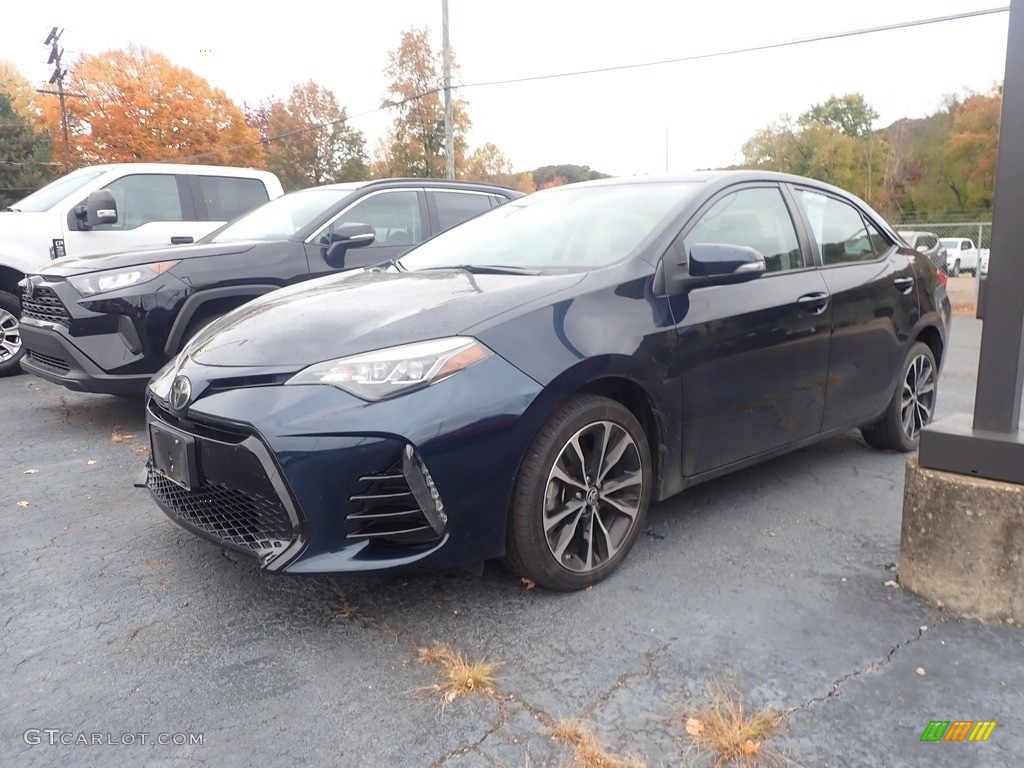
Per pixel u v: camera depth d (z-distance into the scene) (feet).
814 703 7.28
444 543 8.19
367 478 7.94
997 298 8.44
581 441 9.34
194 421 8.72
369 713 7.21
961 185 133.08
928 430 9.05
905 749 6.67
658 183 12.24
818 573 9.98
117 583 9.87
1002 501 8.48
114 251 17.13
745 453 11.28
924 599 9.21
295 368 8.26
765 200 12.37
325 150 149.38
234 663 8.05
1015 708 7.20
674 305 10.03
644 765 6.46
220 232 20.80
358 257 19.38
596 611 9.00
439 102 127.75
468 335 8.41
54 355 16.11
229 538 8.66
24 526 11.79
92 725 7.09
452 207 22.11
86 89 124.47
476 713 7.18
